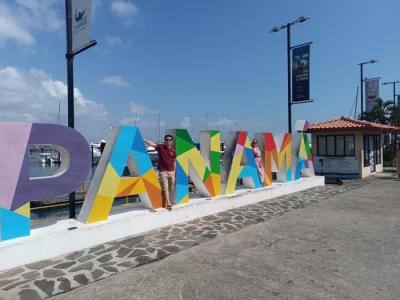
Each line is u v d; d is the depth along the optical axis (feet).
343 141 59.06
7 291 14.99
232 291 14.90
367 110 84.33
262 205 34.45
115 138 23.89
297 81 49.88
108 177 23.02
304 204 34.91
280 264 17.99
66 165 21.24
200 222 27.32
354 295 14.38
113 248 20.76
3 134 18.45
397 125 96.53
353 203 35.24
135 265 18.02
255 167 37.78
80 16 22.50
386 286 15.20
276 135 43.60
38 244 18.72
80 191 56.75
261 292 14.78
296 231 24.47
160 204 26.68
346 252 19.77
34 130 19.57
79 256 19.40
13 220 18.79
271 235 23.48
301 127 61.36
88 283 15.83
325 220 27.78
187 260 18.70
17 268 17.62
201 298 14.30
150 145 26.66
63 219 24.40
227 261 18.51
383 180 54.80
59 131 20.56
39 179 19.77
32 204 48.47
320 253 19.66
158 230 24.85
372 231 24.27
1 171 18.39
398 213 30.22
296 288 15.11
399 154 59.67
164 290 15.06
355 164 57.72
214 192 32.17
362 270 17.06
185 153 29.07
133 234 23.72
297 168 45.73
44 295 14.65
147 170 25.75
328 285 15.38
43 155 174.19
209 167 32.12
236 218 28.71
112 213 24.85
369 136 62.49
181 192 28.60
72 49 23.50
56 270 17.37
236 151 34.71
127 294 14.71
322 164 60.90
